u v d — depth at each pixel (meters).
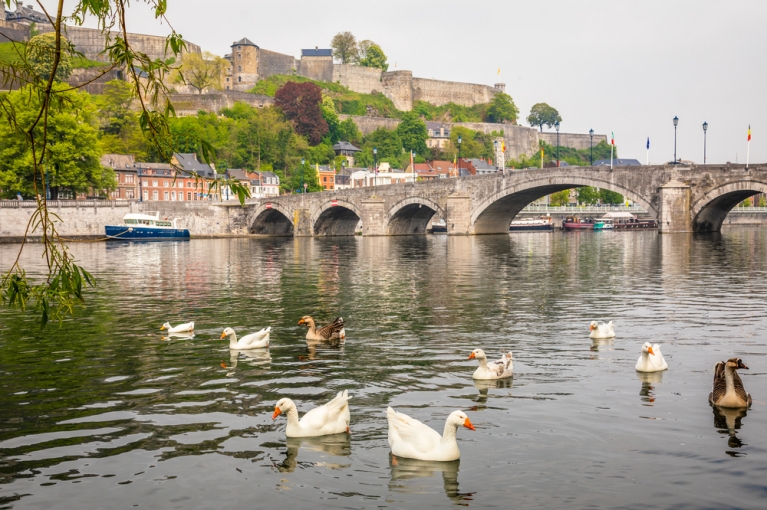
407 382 18.03
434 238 111.31
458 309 30.98
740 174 88.06
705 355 20.86
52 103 11.31
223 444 13.69
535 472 12.20
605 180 97.81
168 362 20.64
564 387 17.41
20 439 14.02
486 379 18.12
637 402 16.06
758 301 32.25
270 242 105.31
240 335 25.05
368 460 12.88
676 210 92.38
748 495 11.22
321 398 16.70
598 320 27.47
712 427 14.28
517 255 68.06
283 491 11.61
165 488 11.77
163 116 11.29
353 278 46.16
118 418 15.30
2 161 99.75
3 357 21.39
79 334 25.31
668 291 36.56
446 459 12.71
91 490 11.70
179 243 103.62
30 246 94.62
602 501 11.09
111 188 125.50
